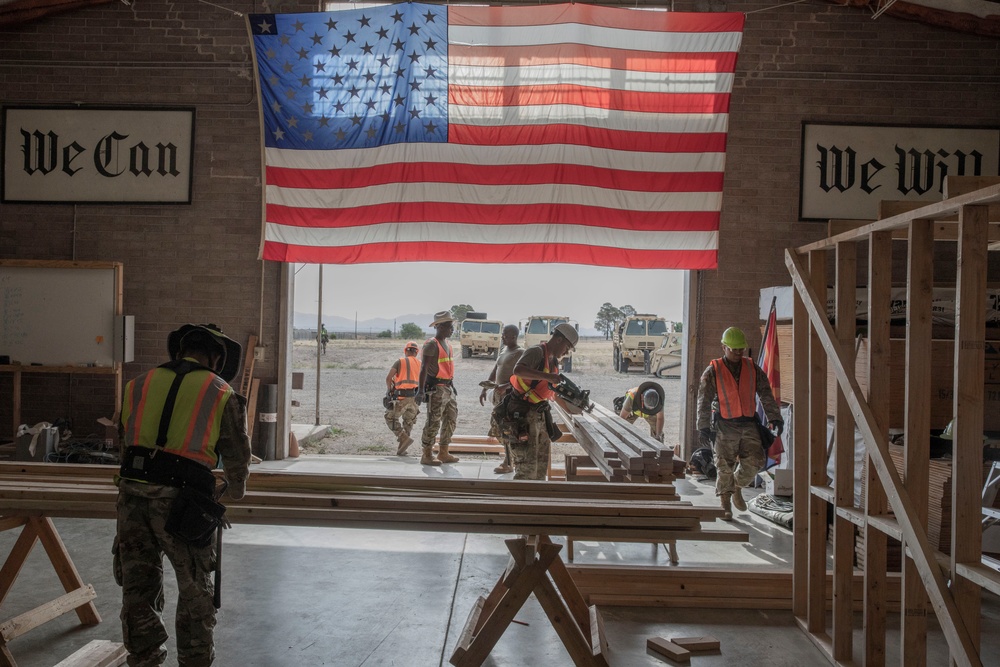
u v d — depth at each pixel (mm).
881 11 9414
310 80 9359
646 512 3631
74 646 4023
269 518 3627
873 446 3500
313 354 38906
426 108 9281
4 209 10227
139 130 10164
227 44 10133
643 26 9234
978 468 2902
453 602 4805
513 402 6488
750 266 10047
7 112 10180
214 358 3463
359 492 3965
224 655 3941
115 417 9766
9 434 10141
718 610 4812
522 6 9242
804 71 10000
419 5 9273
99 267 9750
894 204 3689
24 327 9773
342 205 9383
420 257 9352
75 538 6152
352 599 4832
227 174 10148
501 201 9305
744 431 6969
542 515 3652
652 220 9281
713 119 9242
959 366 2914
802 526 4664
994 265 9789
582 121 9234
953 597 2938
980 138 9930
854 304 4137
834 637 4008
